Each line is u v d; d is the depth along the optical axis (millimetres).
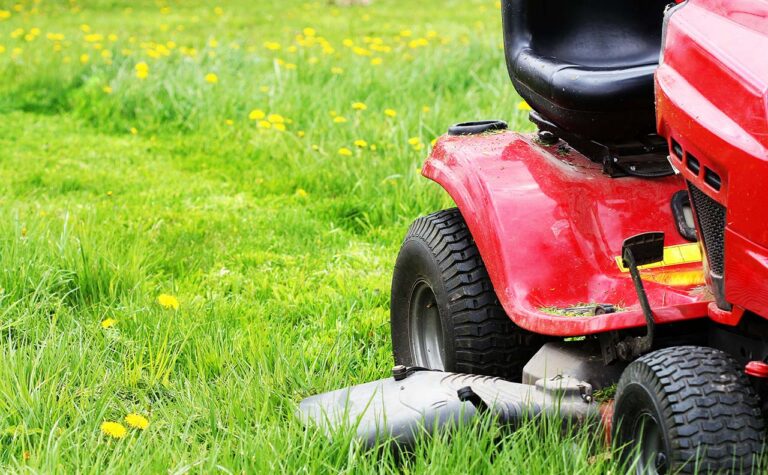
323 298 4738
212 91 8586
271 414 3727
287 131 7340
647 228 3529
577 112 3637
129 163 7301
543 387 3395
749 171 3016
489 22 15125
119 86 8914
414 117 7059
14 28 13938
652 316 3248
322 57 9742
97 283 4629
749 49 3111
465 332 3742
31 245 4785
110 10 17453
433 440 3318
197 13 17156
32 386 3768
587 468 3229
